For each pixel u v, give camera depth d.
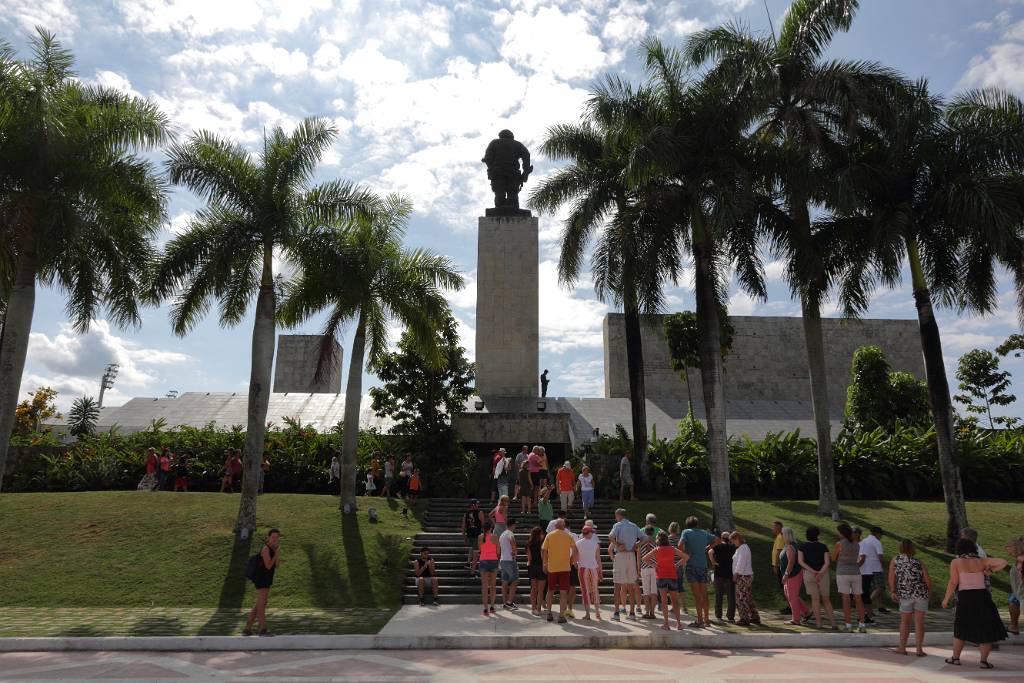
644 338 54.03
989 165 18.03
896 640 10.44
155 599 14.45
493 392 34.84
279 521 19.23
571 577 12.37
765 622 12.21
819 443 20.83
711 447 18.86
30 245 18.19
